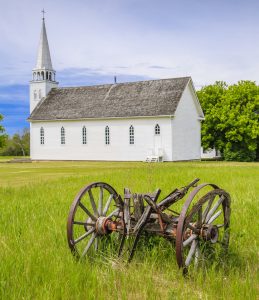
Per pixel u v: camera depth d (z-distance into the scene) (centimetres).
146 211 665
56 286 538
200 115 5750
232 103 5994
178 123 5244
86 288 546
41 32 7044
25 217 988
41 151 6153
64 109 6069
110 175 2294
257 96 5866
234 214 981
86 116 5728
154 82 5666
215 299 528
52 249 704
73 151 5900
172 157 5138
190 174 2272
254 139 5866
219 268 637
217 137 6178
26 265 618
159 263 659
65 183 1961
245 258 689
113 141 5572
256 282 581
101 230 704
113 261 664
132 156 5422
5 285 546
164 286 581
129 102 5588
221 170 2700
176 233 594
